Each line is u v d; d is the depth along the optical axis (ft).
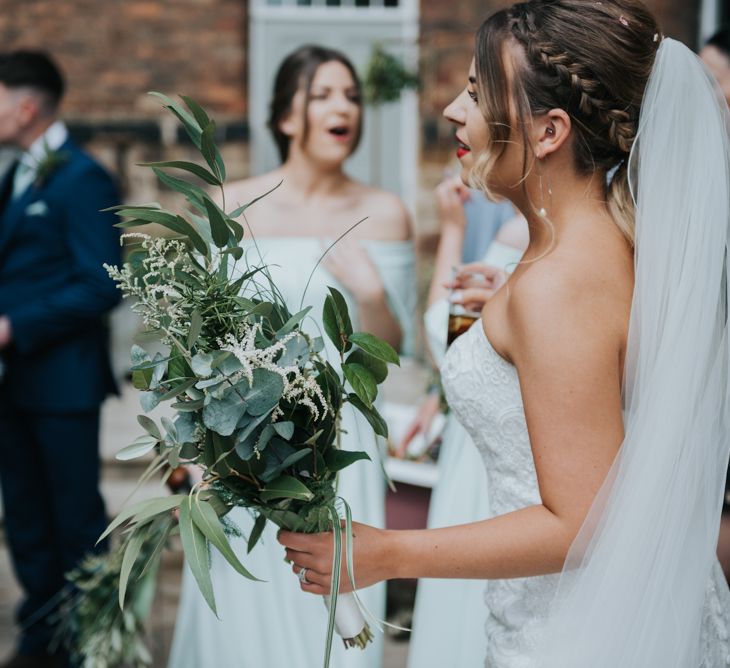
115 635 9.04
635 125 5.36
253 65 25.02
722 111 5.49
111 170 24.34
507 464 5.67
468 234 12.05
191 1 24.70
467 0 23.40
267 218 10.41
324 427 5.15
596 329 4.98
